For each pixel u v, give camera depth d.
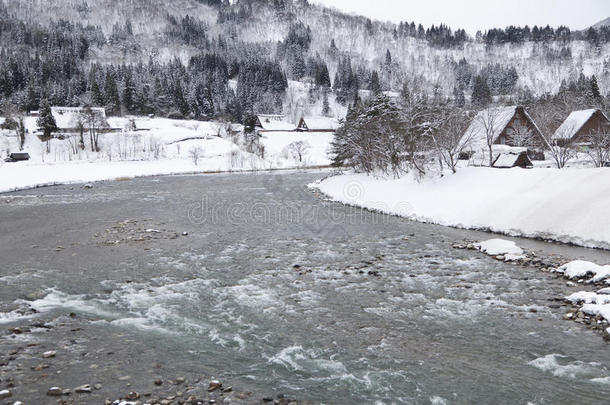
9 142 91.81
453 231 24.25
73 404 7.50
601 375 8.74
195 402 7.62
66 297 13.34
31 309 12.25
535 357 9.55
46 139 96.19
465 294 13.71
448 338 10.54
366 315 12.02
